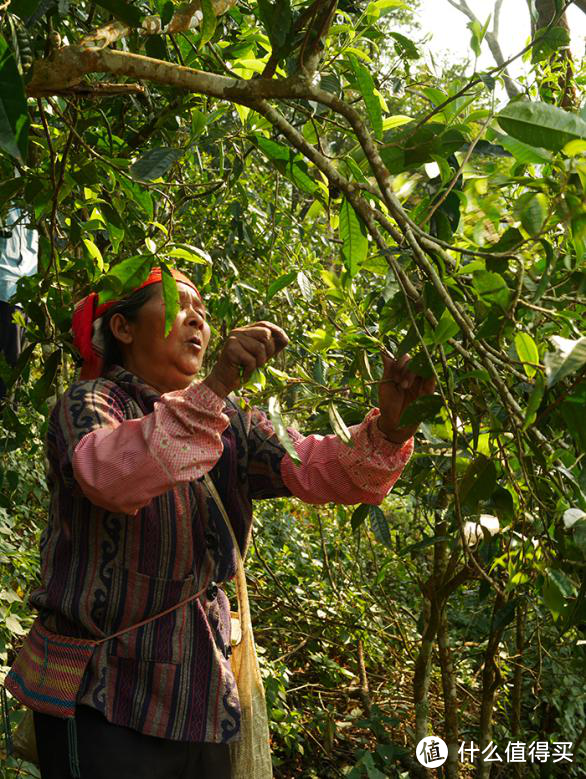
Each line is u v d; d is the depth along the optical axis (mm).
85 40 1021
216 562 1475
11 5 860
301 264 3008
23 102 750
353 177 1129
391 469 1483
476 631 3049
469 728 2938
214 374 1223
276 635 3328
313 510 3887
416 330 995
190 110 1602
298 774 2809
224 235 3049
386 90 1868
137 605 1380
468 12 1034
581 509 1028
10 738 1748
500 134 1051
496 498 1243
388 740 2674
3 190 1404
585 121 958
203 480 1469
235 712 1453
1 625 2252
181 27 1104
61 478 1395
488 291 995
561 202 987
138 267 1312
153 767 1390
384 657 3305
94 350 1506
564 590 1119
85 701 1345
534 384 980
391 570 3307
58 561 1395
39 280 1559
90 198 1646
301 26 991
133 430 1234
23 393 2082
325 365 1623
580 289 1048
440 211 1104
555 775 2672
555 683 2709
